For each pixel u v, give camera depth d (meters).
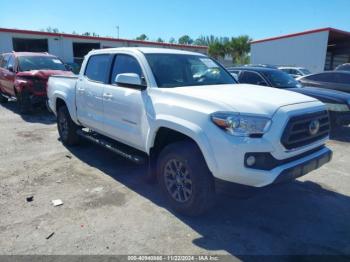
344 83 10.09
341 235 3.51
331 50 33.19
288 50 29.36
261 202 4.24
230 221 3.75
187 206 3.71
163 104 3.85
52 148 6.54
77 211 3.93
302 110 3.49
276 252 3.19
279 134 3.23
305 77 11.08
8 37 25.42
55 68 11.12
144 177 5.03
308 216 3.90
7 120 9.36
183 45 35.41
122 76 4.15
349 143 7.52
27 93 9.78
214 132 3.29
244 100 3.46
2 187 4.61
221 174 3.29
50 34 27.11
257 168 3.20
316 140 3.76
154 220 3.74
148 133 4.05
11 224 3.63
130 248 3.22
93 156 6.04
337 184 4.91
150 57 4.46
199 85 4.46
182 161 3.64
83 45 30.67
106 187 4.64
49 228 3.55
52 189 4.56
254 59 32.56
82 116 5.73
